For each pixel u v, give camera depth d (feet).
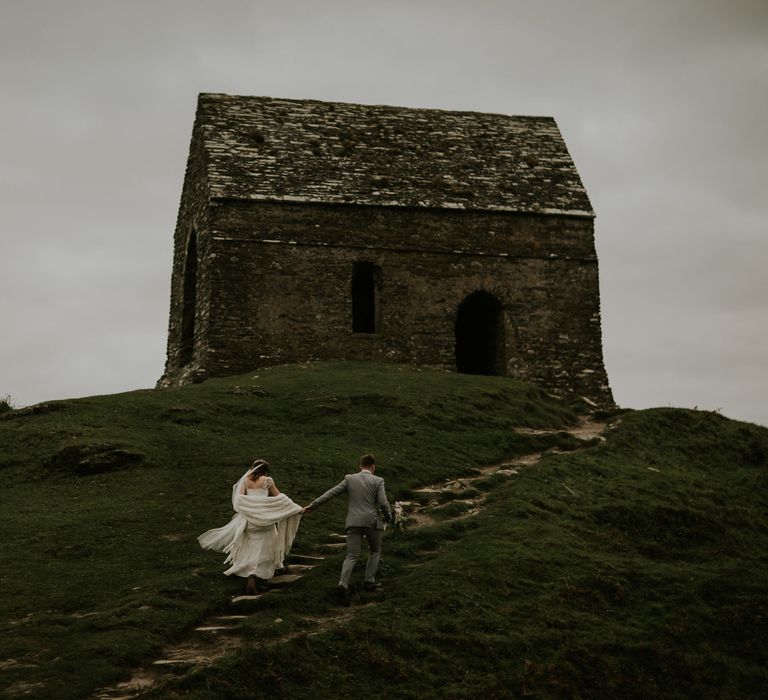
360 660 44.88
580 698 46.01
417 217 116.57
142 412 84.43
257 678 42.34
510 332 115.14
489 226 118.01
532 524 62.39
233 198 111.86
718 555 64.28
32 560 54.60
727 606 55.21
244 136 121.19
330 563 54.44
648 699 47.03
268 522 51.52
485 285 116.06
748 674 50.21
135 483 68.80
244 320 108.99
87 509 63.26
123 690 40.83
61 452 72.59
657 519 67.36
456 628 48.44
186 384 106.22
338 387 92.58
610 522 66.13
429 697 43.55
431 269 115.34
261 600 49.44
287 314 110.42
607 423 94.07
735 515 71.10
